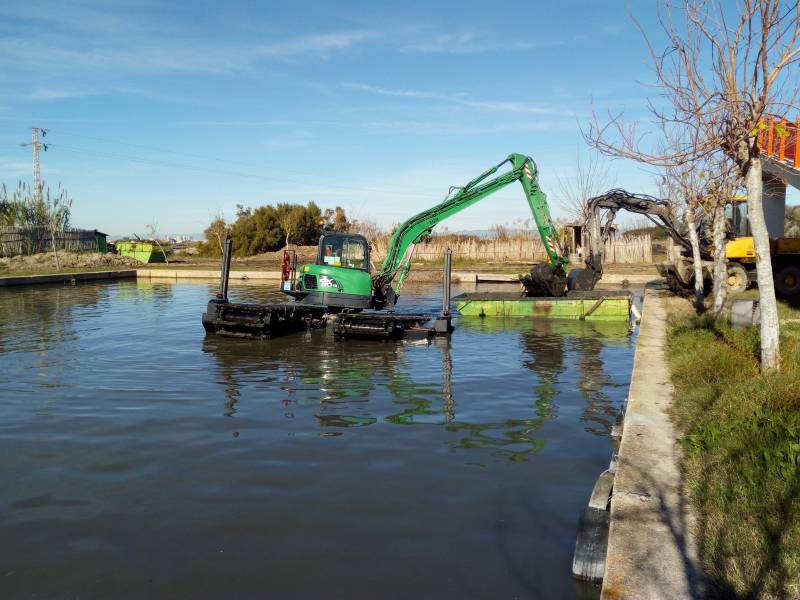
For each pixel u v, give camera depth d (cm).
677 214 2164
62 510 614
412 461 756
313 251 5847
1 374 1241
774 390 675
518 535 559
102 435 854
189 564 510
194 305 2505
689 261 2195
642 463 590
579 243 3750
